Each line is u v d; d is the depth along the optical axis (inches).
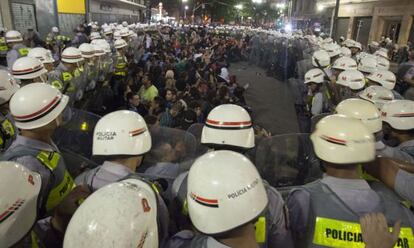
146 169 96.3
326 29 1323.8
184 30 1048.8
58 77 209.8
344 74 196.4
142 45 517.0
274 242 69.6
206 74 374.9
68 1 900.0
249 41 929.5
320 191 66.5
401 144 105.3
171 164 96.4
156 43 621.9
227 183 47.4
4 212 46.4
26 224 49.3
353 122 66.2
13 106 84.4
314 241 63.3
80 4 982.4
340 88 196.1
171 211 76.9
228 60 828.0
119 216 39.1
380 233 53.2
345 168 65.2
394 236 53.5
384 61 263.0
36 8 707.4
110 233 37.9
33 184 52.6
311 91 228.2
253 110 408.5
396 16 971.3
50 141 90.7
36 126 83.6
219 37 951.6
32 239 57.3
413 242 60.8
